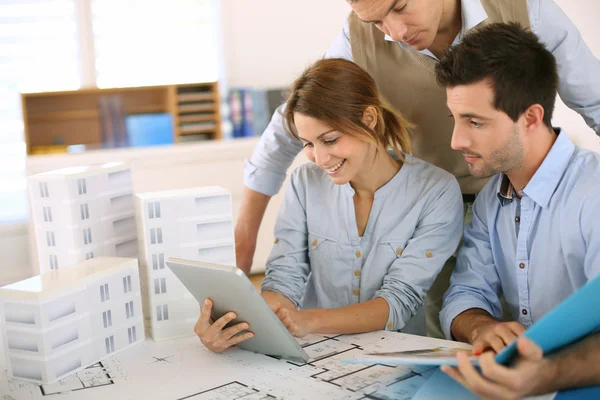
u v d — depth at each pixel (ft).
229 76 12.53
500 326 3.69
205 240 4.50
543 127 4.16
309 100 4.40
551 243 4.31
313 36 12.78
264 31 12.59
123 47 11.77
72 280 3.93
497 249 4.64
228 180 10.93
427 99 5.39
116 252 4.63
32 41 11.15
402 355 3.56
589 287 2.85
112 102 11.35
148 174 10.53
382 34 5.36
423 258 4.73
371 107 4.54
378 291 4.69
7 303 3.82
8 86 10.93
